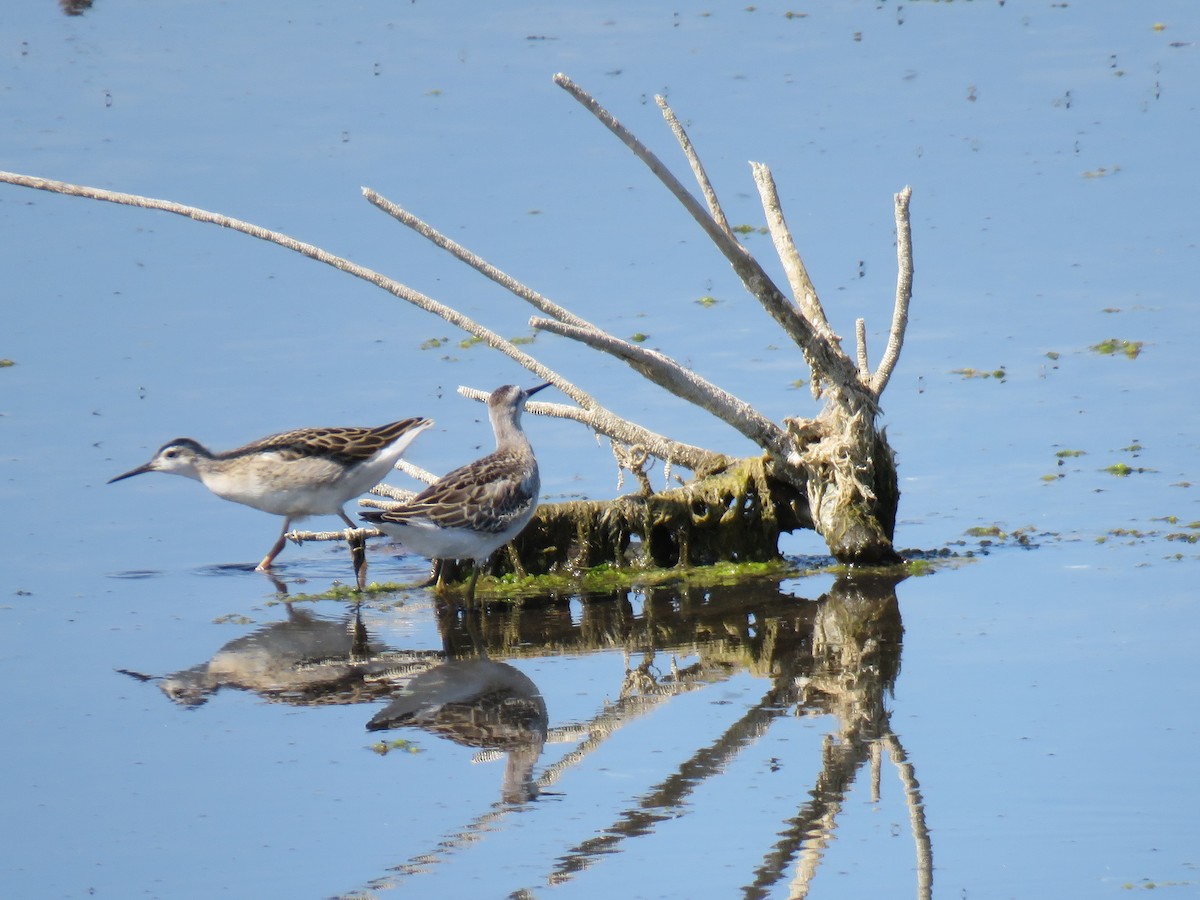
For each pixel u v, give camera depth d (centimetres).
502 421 1627
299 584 1670
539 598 1628
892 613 1507
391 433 1734
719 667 1405
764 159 2717
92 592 1614
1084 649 1384
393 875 1046
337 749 1243
